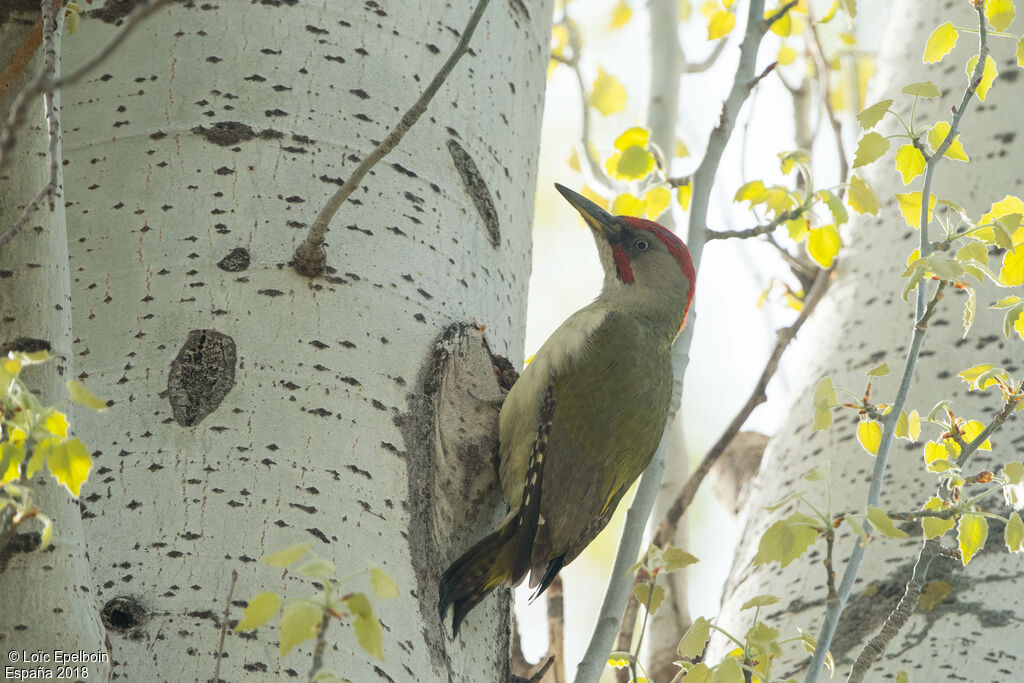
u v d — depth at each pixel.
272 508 5.77
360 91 6.82
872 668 7.88
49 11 5.03
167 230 6.33
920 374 9.01
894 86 10.42
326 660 5.44
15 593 4.70
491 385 7.28
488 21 7.61
